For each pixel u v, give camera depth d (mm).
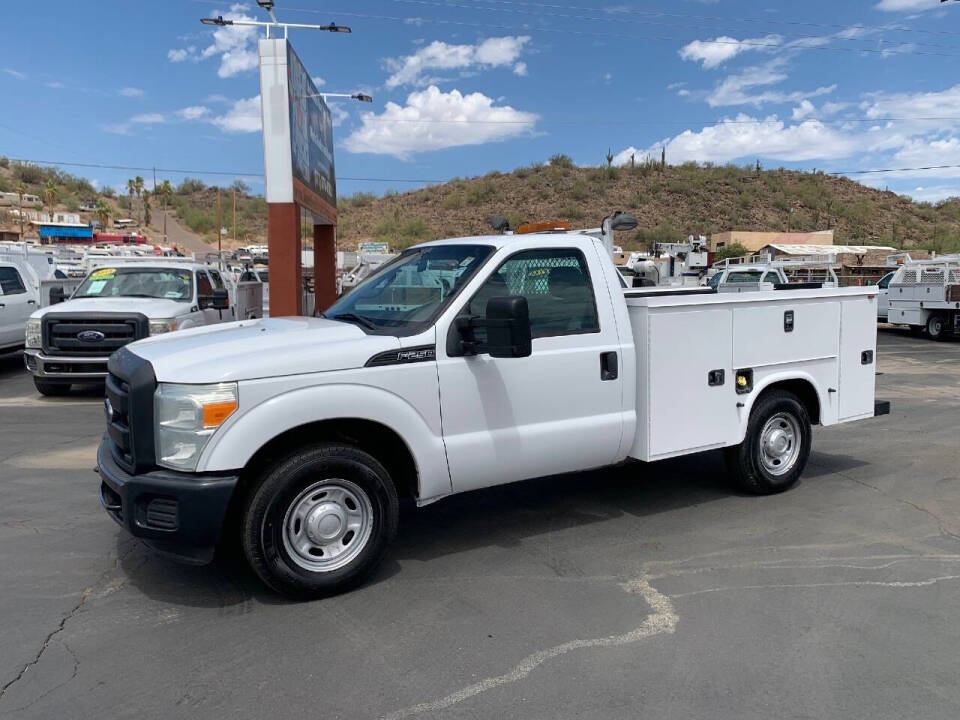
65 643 3727
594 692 3289
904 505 5918
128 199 107875
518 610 4090
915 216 91438
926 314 20000
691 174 96438
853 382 6523
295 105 14625
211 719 3102
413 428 4355
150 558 4809
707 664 3523
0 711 3143
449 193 96250
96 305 10680
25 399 10672
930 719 3094
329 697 3258
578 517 5621
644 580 4484
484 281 4645
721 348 5625
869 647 3682
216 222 97750
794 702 3215
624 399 5168
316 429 4227
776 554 4891
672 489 6336
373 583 4445
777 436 6137
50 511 5703
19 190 82812
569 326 4953
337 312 5121
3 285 12953
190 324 11047
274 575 4059
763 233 61469
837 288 6391
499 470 4703
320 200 18234
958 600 4211
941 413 9805
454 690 3309
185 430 3891
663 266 23953
